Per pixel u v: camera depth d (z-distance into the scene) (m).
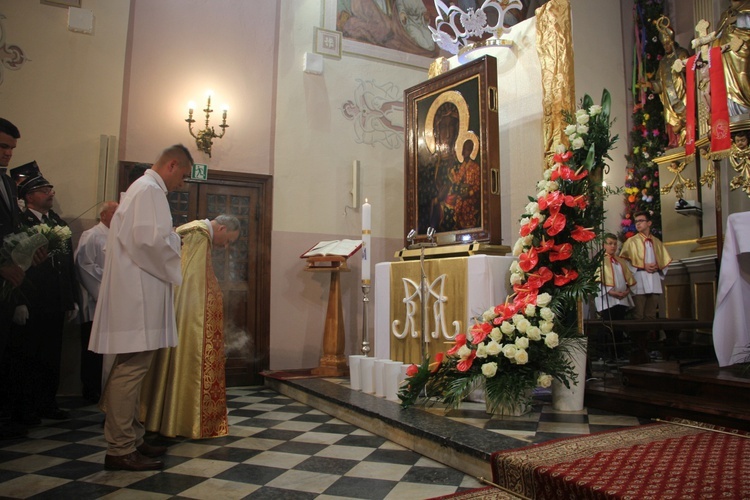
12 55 4.98
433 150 4.71
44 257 3.39
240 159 5.79
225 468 2.68
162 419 3.17
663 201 7.84
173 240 2.82
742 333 3.54
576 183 3.45
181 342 3.26
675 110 7.63
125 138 5.33
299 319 5.87
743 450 2.28
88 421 3.83
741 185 5.72
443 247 4.23
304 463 2.76
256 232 5.82
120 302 2.63
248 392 5.13
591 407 3.48
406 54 6.80
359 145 6.41
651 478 1.93
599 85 8.50
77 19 5.21
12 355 3.64
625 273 6.25
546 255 3.43
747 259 3.63
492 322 3.36
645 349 4.97
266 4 6.07
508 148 4.54
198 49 5.71
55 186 5.03
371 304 6.28
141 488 2.38
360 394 4.08
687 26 8.35
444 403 3.26
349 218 6.27
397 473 2.59
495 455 2.37
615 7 8.89
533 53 4.38
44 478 2.52
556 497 2.02
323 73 6.28
